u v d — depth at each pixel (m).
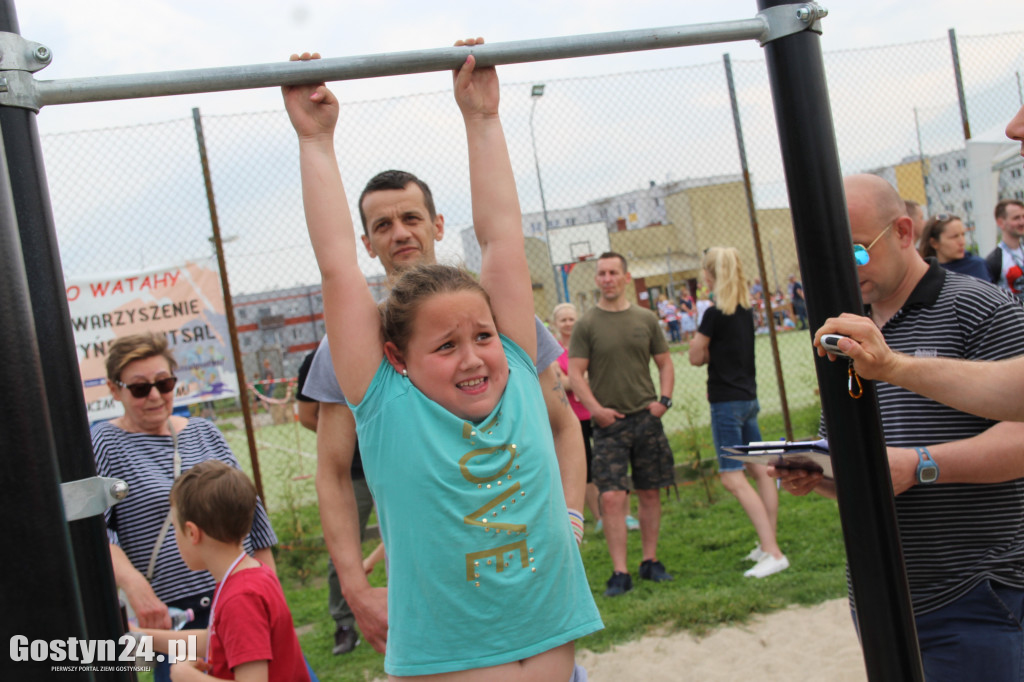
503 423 1.32
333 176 1.40
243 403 5.64
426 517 1.26
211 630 1.97
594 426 4.68
